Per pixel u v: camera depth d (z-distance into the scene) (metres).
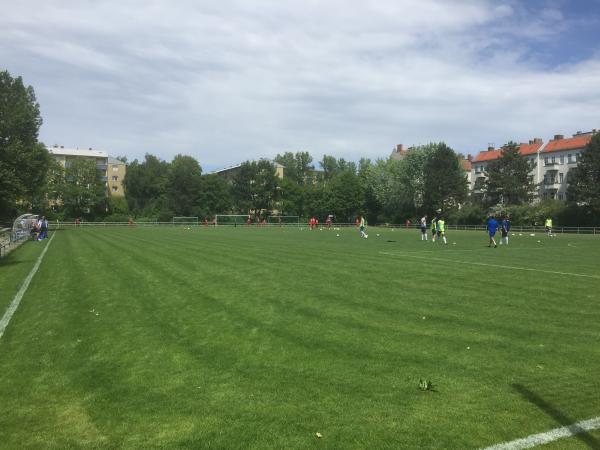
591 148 69.50
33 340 8.12
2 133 52.28
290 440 4.52
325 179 148.62
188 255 22.73
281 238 40.47
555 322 9.12
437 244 33.69
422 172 92.06
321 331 8.52
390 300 11.29
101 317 9.73
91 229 63.34
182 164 124.00
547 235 54.34
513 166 85.06
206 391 5.75
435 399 5.46
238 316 9.70
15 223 42.34
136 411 5.21
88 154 117.94
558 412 5.11
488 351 7.31
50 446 4.48
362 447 4.39
